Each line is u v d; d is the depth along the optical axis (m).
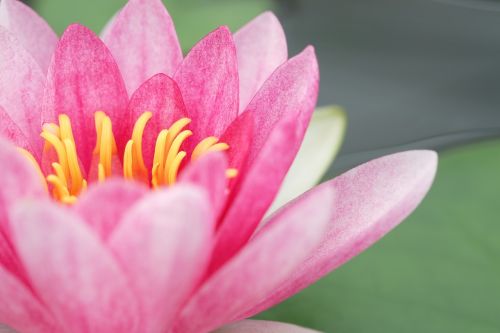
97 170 0.30
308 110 0.28
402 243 0.33
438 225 0.33
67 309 0.26
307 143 0.34
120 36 0.31
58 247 0.25
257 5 0.40
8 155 0.26
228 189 0.28
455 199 0.34
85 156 0.30
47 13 0.39
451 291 0.32
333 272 0.32
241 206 0.27
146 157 0.30
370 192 0.29
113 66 0.30
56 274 0.26
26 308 0.27
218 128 0.30
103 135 0.29
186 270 0.26
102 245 0.25
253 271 0.26
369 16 0.48
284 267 0.27
